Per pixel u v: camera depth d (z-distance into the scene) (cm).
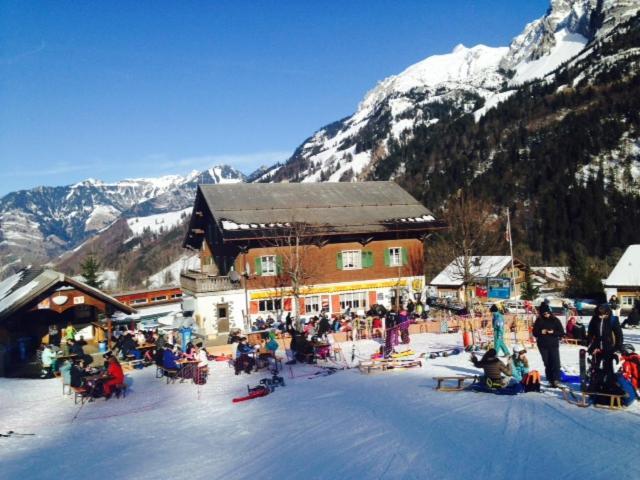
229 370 2197
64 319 2864
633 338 2272
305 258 3812
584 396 1170
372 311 3356
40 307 2567
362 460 927
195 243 4900
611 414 1054
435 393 1413
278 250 3728
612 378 1138
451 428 1053
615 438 909
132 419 1512
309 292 3825
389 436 1049
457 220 4847
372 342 2653
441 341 2525
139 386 1995
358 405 1367
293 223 3688
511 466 827
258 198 4166
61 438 1367
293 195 4312
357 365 2056
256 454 1049
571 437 934
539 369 1614
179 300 4325
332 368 2047
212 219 4266
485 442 950
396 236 4141
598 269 5875
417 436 1027
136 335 2725
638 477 742
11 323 2539
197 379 1956
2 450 1289
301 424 1245
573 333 2152
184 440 1231
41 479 1045
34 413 1669
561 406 1143
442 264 5953
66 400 1827
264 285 3731
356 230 3878
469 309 3353
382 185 4750
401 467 872
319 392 1628
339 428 1162
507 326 2714
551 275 7500
